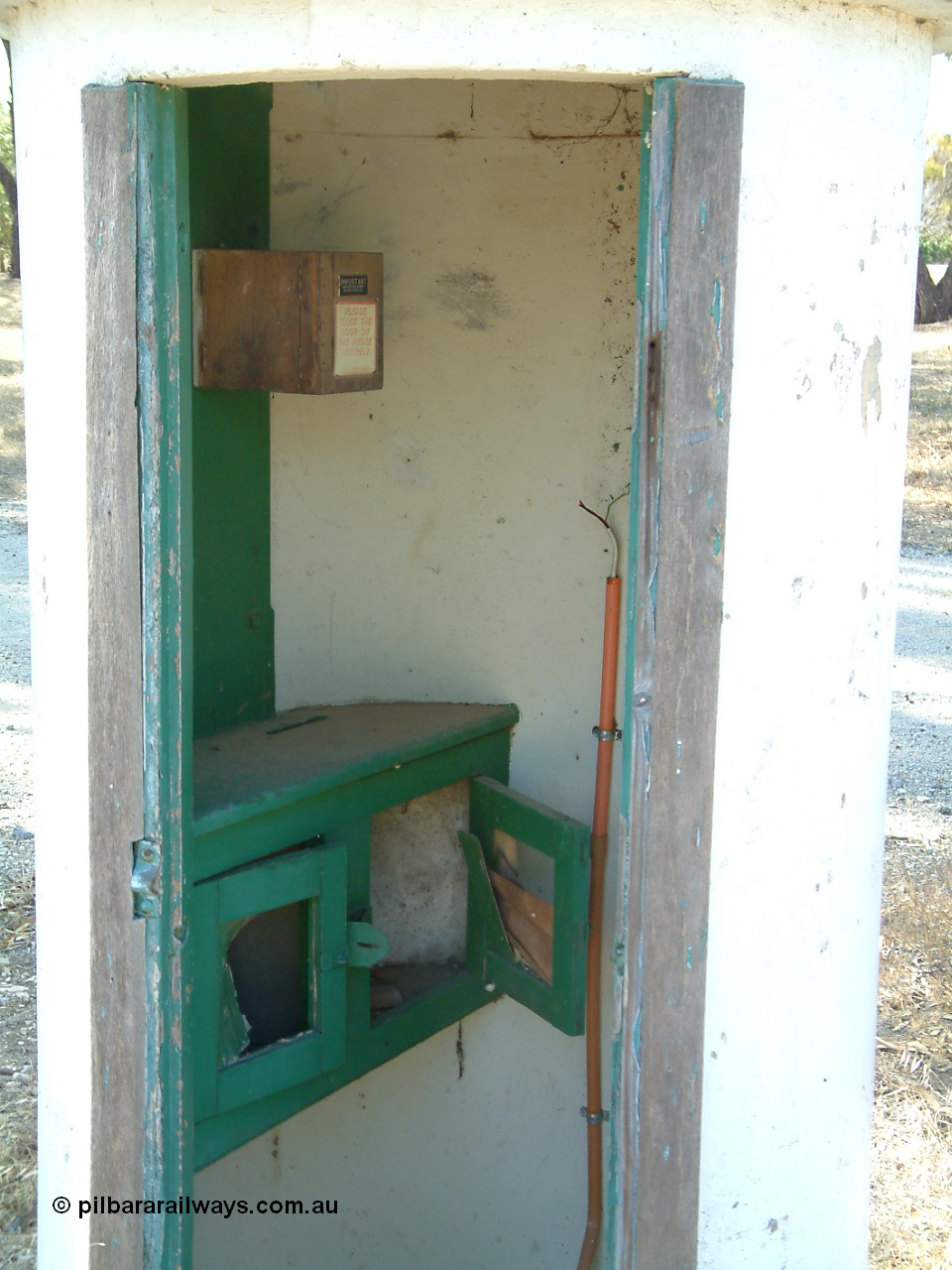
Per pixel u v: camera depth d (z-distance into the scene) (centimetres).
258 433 281
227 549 276
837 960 218
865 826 220
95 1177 209
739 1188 209
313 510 292
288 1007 247
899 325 209
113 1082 204
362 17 168
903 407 215
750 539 189
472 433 291
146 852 194
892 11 192
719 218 175
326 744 263
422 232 285
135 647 190
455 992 286
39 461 210
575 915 261
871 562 211
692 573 182
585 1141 303
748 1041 205
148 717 191
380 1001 274
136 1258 204
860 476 204
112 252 183
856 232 194
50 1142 229
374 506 295
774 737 198
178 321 184
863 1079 233
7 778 581
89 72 185
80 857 209
